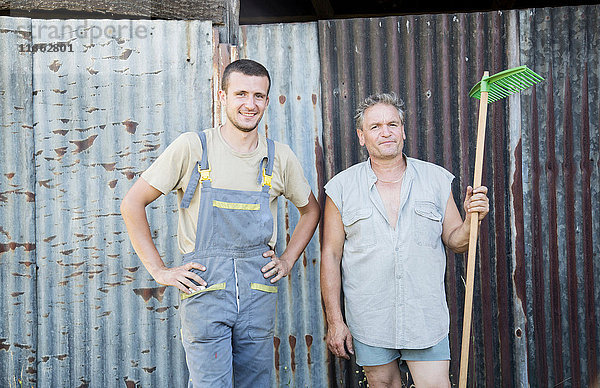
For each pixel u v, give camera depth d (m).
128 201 2.60
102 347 3.30
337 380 3.40
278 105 3.42
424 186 2.78
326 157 3.43
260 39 3.42
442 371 2.70
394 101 2.78
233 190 2.59
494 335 3.41
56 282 3.27
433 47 3.38
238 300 2.55
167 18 3.33
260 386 2.67
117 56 3.28
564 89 3.36
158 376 3.32
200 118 3.33
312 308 3.41
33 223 3.25
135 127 3.30
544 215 3.39
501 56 3.38
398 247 2.69
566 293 3.39
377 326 2.70
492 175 3.39
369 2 5.62
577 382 3.39
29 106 3.24
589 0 4.46
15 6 3.22
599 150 3.37
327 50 3.41
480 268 3.39
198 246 2.56
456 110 3.39
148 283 3.30
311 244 3.41
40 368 3.26
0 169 3.22
